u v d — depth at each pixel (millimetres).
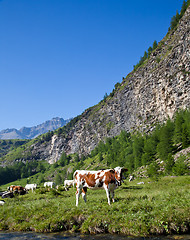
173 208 9703
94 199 14375
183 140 71625
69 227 10039
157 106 147625
